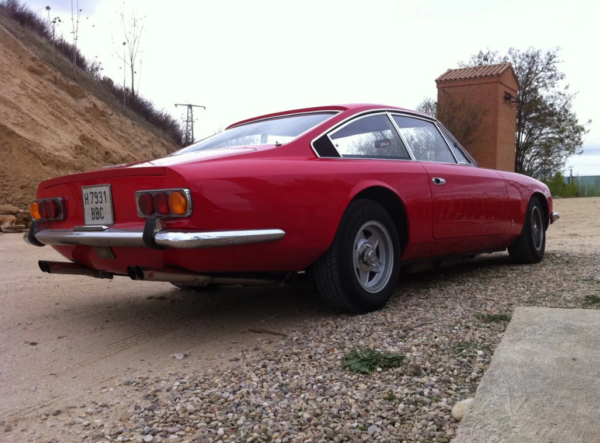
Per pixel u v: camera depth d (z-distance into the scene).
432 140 4.43
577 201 19.62
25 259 6.46
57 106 15.90
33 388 2.52
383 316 3.35
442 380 2.36
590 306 3.33
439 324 3.10
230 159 2.94
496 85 25.97
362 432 1.96
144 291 4.58
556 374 2.17
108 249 3.06
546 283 4.11
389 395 2.22
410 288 4.20
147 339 3.21
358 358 2.59
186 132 25.53
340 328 3.13
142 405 2.26
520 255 5.14
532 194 5.19
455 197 4.11
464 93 26.75
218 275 2.99
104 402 2.32
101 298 4.31
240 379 2.47
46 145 13.48
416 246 3.85
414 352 2.68
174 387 2.42
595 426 1.80
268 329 3.26
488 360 2.54
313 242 3.10
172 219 2.70
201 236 2.64
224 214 2.74
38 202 3.52
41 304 4.11
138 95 24.03
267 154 3.11
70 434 2.05
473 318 3.20
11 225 9.84
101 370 2.72
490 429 1.84
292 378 2.45
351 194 3.27
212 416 2.12
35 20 21.39
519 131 31.88
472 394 2.21
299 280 3.53
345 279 3.26
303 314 3.57
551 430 1.80
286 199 2.97
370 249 3.48
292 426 2.02
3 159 12.23
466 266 5.22
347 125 3.64
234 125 4.18
